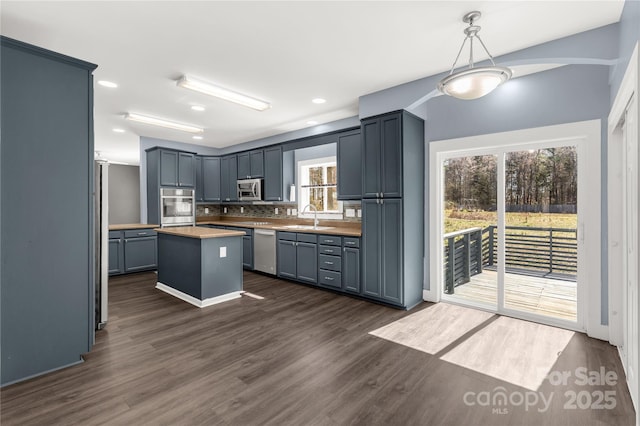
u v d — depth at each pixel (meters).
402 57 2.79
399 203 3.36
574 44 2.43
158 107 4.09
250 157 5.93
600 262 2.60
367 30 2.36
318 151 5.23
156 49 2.62
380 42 2.53
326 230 4.33
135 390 1.94
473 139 3.29
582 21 2.25
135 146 6.64
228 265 3.84
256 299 3.83
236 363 2.27
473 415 1.71
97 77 3.16
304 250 4.45
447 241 3.66
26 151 2.03
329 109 4.23
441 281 3.69
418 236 3.63
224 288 3.79
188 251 3.79
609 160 2.50
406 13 2.14
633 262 1.87
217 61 2.84
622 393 1.90
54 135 2.13
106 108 4.12
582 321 2.79
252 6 2.06
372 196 3.58
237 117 4.57
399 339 2.66
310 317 3.20
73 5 2.02
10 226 1.98
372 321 3.07
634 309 1.86
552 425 1.63
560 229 2.92
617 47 2.26
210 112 4.32
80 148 2.26
